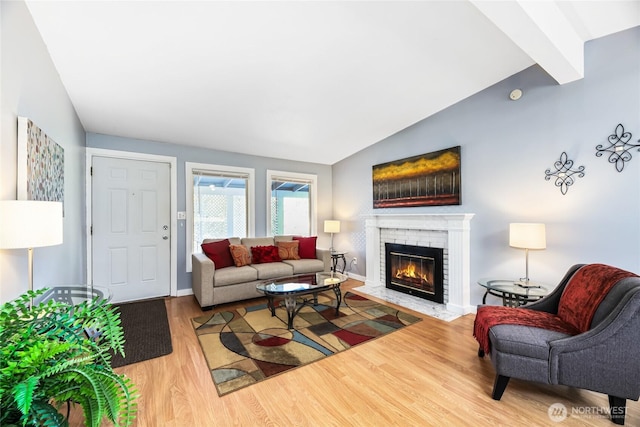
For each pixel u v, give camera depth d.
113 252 3.44
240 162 4.35
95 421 0.85
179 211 3.84
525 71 2.72
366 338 2.50
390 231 4.16
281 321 2.90
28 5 1.59
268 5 1.76
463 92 3.10
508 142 2.86
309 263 4.07
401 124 3.82
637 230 2.12
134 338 2.49
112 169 3.44
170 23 1.82
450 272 3.23
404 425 1.48
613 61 2.21
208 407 1.61
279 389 1.78
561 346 1.55
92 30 1.82
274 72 2.46
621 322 1.44
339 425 1.48
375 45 2.22
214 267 3.33
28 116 1.62
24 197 1.46
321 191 5.27
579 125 2.39
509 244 2.70
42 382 0.88
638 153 2.11
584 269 1.96
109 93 2.56
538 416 1.55
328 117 3.46
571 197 2.44
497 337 1.69
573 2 1.91
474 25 2.05
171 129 3.39
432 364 2.07
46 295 1.87
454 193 3.31
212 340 2.45
